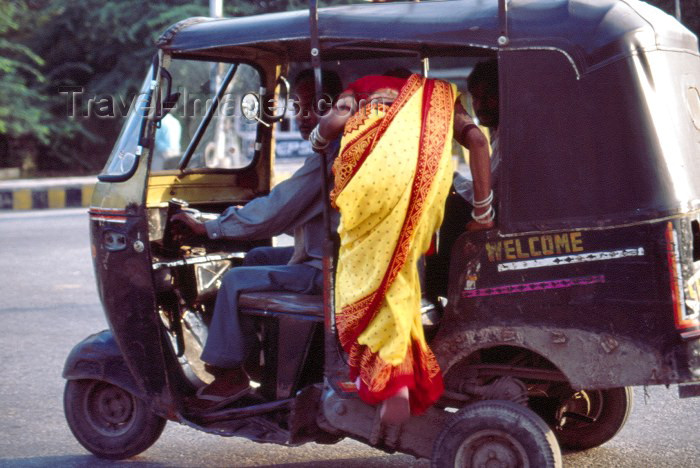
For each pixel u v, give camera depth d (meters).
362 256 3.28
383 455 4.37
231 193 4.70
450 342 3.35
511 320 3.25
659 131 3.10
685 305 3.08
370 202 3.24
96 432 4.36
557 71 3.15
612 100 3.10
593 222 3.13
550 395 4.05
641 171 3.09
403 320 3.24
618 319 3.12
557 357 3.20
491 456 3.31
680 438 4.47
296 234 3.91
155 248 4.18
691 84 3.39
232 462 4.31
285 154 16.75
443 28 3.27
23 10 19.55
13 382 5.68
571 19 3.16
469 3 3.34
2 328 7.11
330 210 3.59
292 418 3.62
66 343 6.64
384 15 3.39
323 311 3.67
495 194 3.39
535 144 3.18
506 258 3.25
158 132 4.29
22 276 9.25
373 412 3.46
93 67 19.31
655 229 3.07
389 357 3.23
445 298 3.92
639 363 3.10
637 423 4.70
